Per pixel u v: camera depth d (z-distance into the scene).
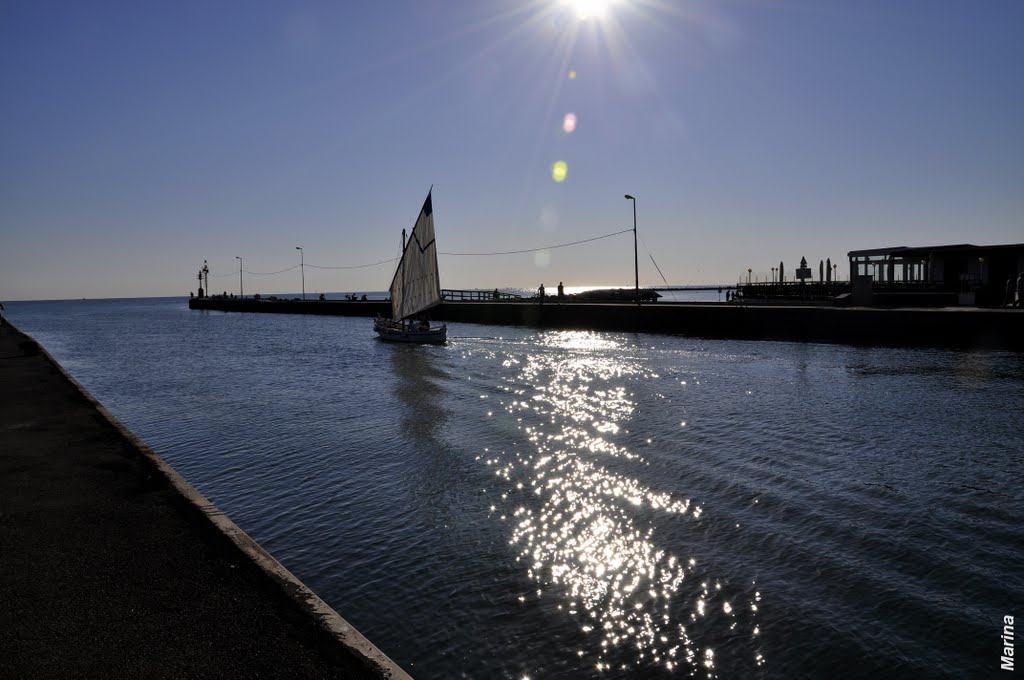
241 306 134.75
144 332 74.81
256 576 6.04
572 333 55.88
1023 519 11.05
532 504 12.30
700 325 49.50
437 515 11.82
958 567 9.31
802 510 11.64
